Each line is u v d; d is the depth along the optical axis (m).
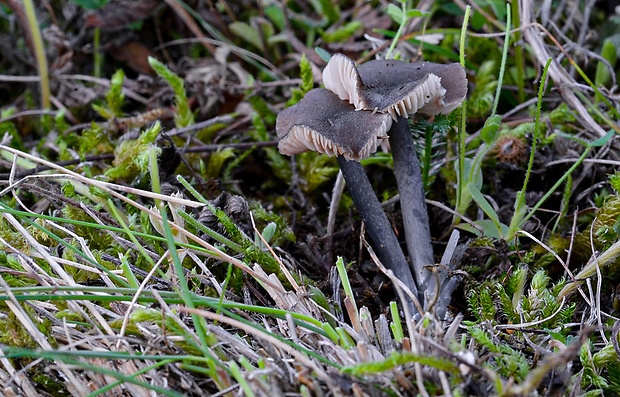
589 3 0.38
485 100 0.36
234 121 0.38
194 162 0.36
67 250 0.30
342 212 0.34
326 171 0.35
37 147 0.38
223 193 0.32
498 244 0.31
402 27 0.34
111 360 0.27
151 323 0.28
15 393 0.27
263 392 0.26
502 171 0.35
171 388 0.27
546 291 0.29
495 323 0.29
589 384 0.28
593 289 0.31
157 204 0.30
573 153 0.34
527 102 0.35
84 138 0.36
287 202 0.35
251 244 0.31
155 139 0.33
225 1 0.44
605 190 0.33
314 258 0.32
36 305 0.28
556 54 0.37
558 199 0.34
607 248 0.31
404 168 0.30
